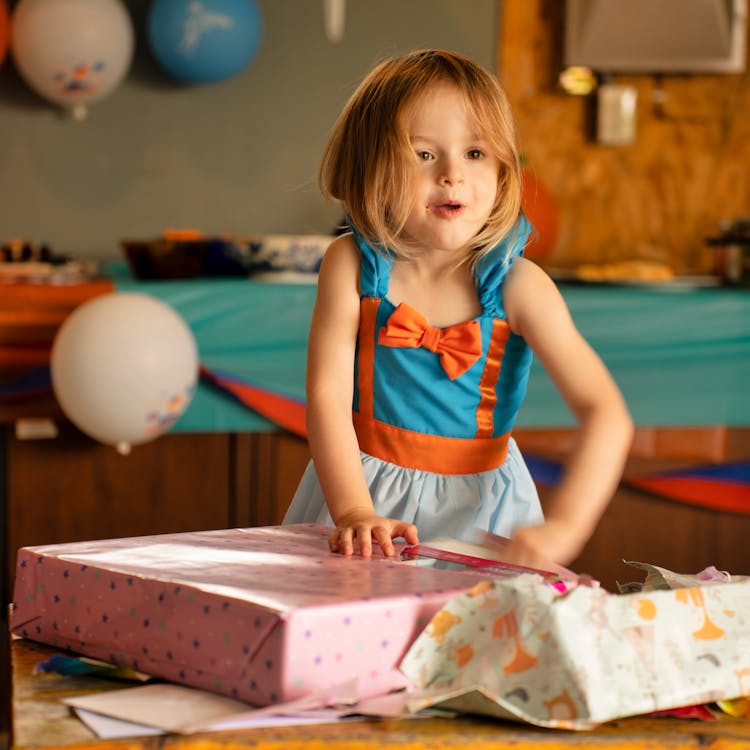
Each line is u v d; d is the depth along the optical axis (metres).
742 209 3.15
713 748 0.63
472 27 2.99
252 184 2.94
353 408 1.26
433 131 1.13
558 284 2.68
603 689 0.64
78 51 2.54
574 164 3.09
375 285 1.22
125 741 0.59
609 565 2.66
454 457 1.23
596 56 2.99
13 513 2.46
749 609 0.70
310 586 0.70
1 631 2.30
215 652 0.66
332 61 2.94
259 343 2.50
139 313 2.24
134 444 2.47
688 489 2.65
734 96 3.12
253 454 2.53
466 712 0.65
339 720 0.63
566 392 1.18
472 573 0.77
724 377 2.63
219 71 2.72
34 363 2.40
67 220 2.86
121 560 0.76
